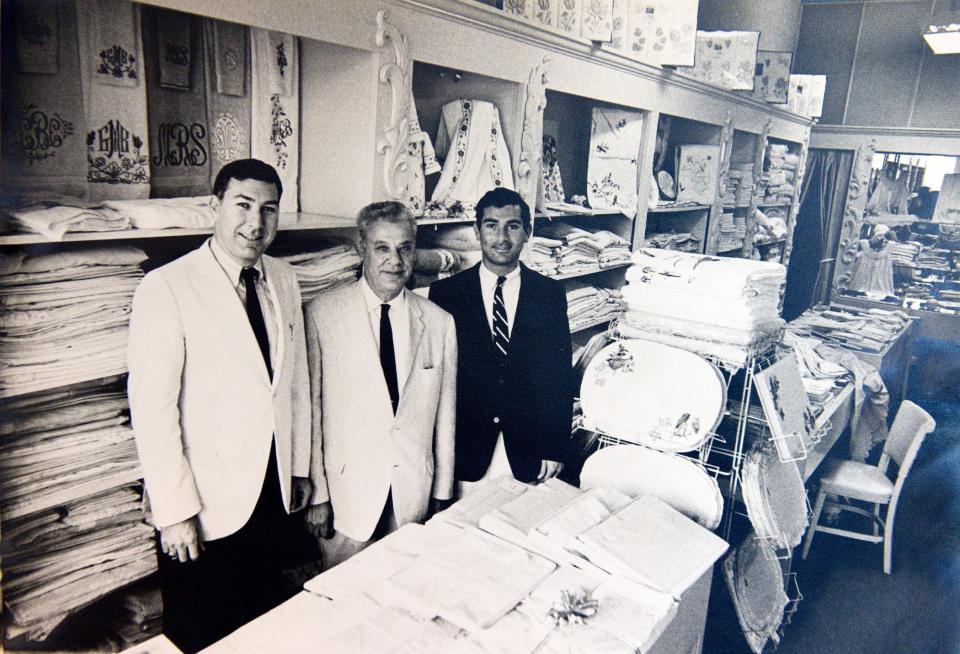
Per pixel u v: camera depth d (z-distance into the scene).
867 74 4.41
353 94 1.99
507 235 2.61
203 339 1.66
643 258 2.46
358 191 2.03
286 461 1.91
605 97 3.11
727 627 2.82
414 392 2.28
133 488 1.65
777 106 5.00
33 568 1.50
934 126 4.24
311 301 1.92
